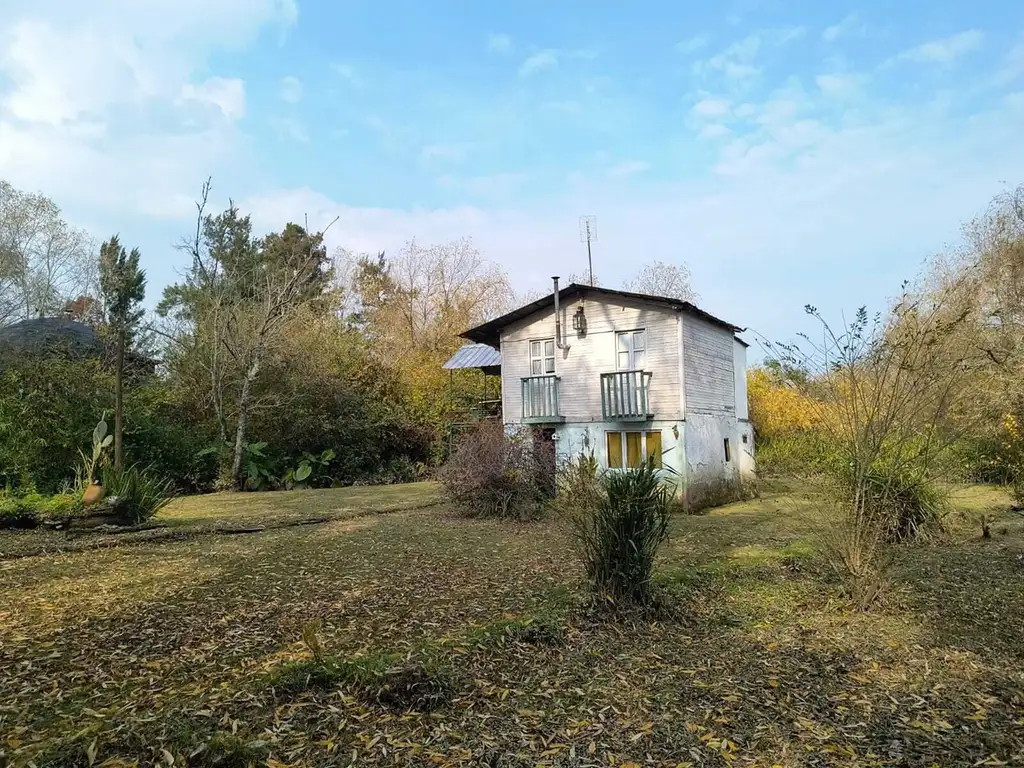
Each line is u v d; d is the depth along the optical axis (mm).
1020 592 7051
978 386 12727
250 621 6191
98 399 19094
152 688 4500
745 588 7250
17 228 23016
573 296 18047
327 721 3861
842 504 7023
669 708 4148
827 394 6953
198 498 18984
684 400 16469
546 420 18047
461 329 35719
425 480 25094
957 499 13805
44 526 11898
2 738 3725
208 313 23438
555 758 3514
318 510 15453
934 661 5000
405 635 5707
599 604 6012
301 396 24500
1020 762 3471
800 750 3605
